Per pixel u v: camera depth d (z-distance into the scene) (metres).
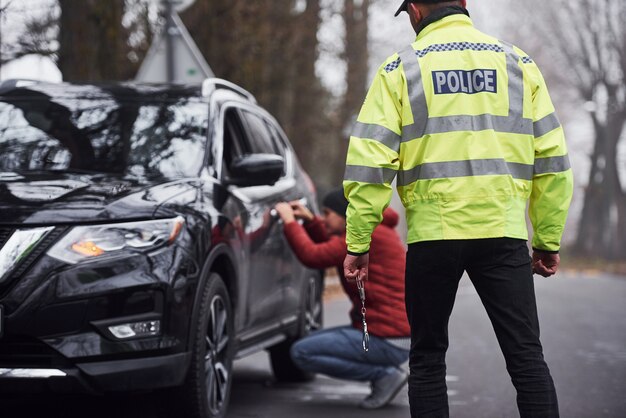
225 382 7.41
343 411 8.24
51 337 6.18
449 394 9.02
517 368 5.21
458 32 5.37
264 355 11.70
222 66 19.45
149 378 6.36
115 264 6.31
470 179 5.18
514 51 5.43
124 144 7.84
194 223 6.84
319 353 8.42
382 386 8.37
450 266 5.23
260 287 8.41
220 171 7.94
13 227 6.32
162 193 6.90
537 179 5.41
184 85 8.79
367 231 5.25
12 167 7.61
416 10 5.49
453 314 17.06
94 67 13.95
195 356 6.76
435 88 5.25
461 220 5.18
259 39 20.11
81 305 6.21
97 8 13.84
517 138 5.28
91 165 7.63
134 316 6.31
